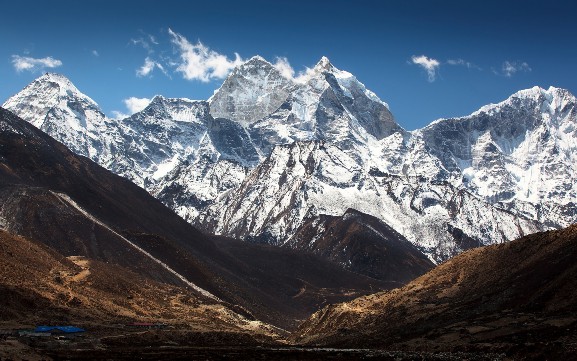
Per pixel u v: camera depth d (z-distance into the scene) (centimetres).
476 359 19762
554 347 19525
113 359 19975
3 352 18738
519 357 19775
